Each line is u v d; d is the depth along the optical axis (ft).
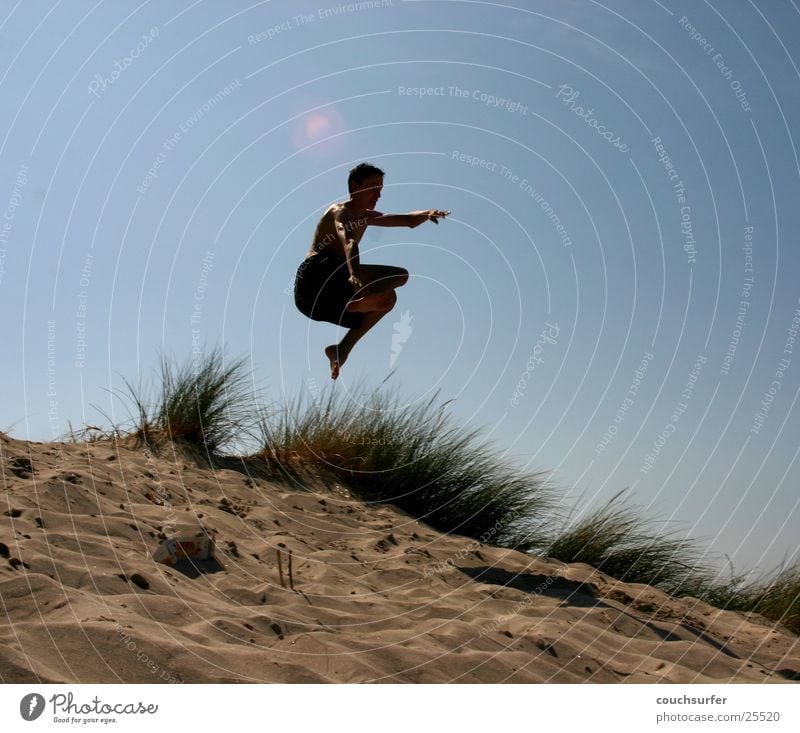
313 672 11.14
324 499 23.62
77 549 14.35
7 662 9.58
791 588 21.72
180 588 13.87
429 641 13.37
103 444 24.35
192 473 23.08
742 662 15.60
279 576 16.16
